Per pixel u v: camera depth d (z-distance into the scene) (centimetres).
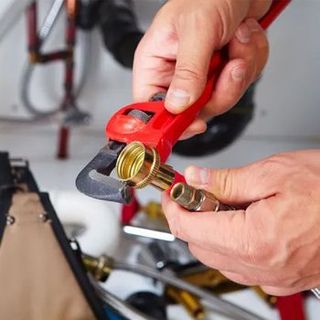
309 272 36
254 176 37
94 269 58
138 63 48
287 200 34
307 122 104
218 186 37
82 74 94
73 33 85
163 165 34
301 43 97
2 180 51
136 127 36
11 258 46
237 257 36
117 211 75
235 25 46
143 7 91
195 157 92
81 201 67
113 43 82
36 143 98
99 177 32
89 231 66
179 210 37
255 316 59
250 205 36
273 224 34
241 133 91
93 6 86
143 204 78
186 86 39
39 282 46
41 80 95
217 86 45
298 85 100
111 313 51
